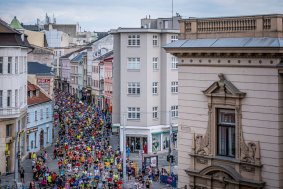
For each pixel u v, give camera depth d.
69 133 81.94
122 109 74.56
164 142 75.75
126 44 73.50
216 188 28.56
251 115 27.05
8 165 61.38
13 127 61.88
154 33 73.44
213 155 28.75
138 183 51.34
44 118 78.19
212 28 29.09
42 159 62.91
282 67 25.62
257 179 26.80
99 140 76.88
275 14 26.22
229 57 27.72
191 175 29.61
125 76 74.00
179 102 30.36
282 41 25.86
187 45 29.44
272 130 26.28
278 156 26.14
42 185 52.84
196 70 29.39
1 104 60.16
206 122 29.11
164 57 74.25
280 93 26.11
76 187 50.62
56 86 171.62
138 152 74.06
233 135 28.14
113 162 62.31
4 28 61.12
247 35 27.41
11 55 60.91
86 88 134.75
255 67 26.75
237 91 27.41
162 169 56.66
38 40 144.38
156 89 74.56
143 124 73.69
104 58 115.88
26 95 69.31
